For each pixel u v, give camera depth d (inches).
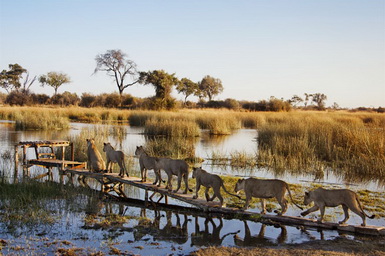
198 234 331.6
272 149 826.2
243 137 1214.9
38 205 394.6
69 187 471.8
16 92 2608.3
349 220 369.4
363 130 792.3
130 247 293.9
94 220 359.3
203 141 1077.1
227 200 440.1
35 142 590.2
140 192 496.7
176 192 428.5
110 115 1814.7
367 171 612.7
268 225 358.0
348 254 271.7
